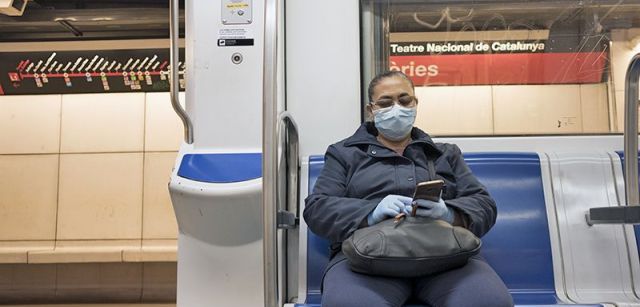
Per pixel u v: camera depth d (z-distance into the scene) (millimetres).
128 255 4156
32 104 4520
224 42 1994
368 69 2398
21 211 4461
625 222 1662
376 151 1796
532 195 2031
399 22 2461
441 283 1425
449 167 1778
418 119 2455
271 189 1341
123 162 4508
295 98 2375
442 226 1429
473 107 2457
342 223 1544
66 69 4434
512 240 1949
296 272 2029
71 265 4469
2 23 4172
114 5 4234
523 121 2447
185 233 1923
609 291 1869
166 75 4434
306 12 2400
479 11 2479
